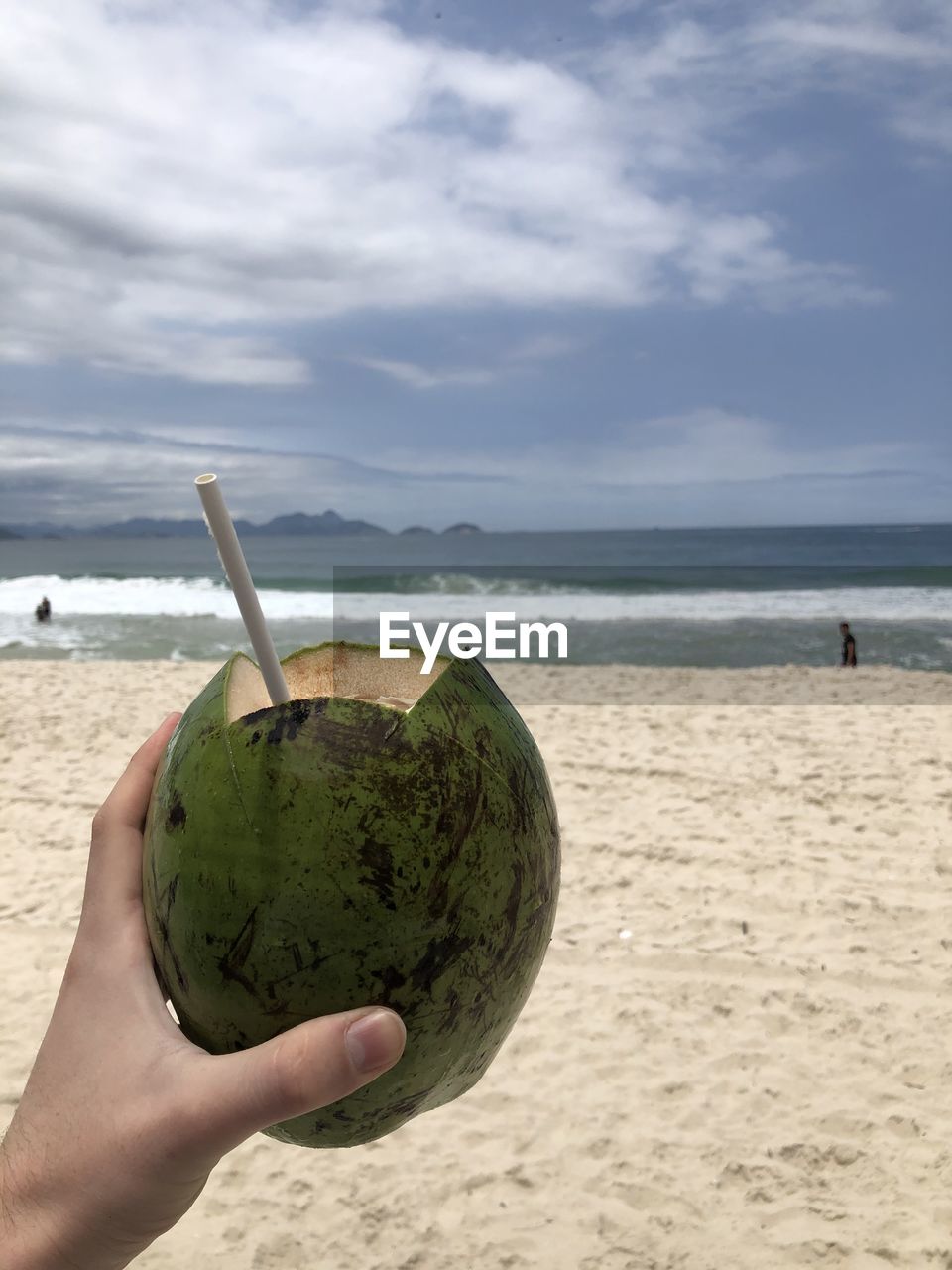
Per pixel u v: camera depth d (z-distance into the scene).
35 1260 1.17
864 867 6.23
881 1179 3.65
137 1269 3.27
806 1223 3.45
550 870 1.41
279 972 1.22
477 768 1.31
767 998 4.84
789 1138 3.87
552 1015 4.72
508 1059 4.42
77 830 7.09
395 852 1.22
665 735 9.37
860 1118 3.97
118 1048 1.25
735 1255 3.32
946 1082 4.18
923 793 7.46
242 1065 1.12
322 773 1.24
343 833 1.22
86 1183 1.18
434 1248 3.38
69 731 9.89
